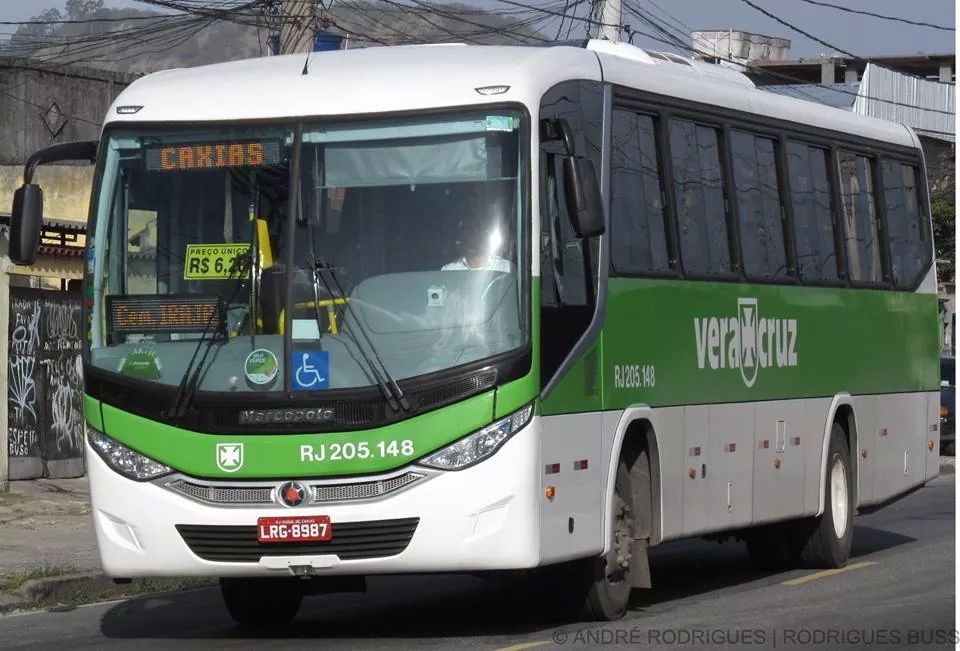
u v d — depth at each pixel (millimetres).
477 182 12438
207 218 12781
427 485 12000
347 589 14016
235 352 12414
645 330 14453
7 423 25938
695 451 15383
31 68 44875
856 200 19703
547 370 12500
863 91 57000
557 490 12594
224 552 12297
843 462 19016
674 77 15672
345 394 12117
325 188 12594
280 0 28750
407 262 12359
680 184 15461
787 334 17531
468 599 16156
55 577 17391
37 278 29703
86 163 40250
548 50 13617
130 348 12719
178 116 13016
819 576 17938
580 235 12570
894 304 20547
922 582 17016
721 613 14609
